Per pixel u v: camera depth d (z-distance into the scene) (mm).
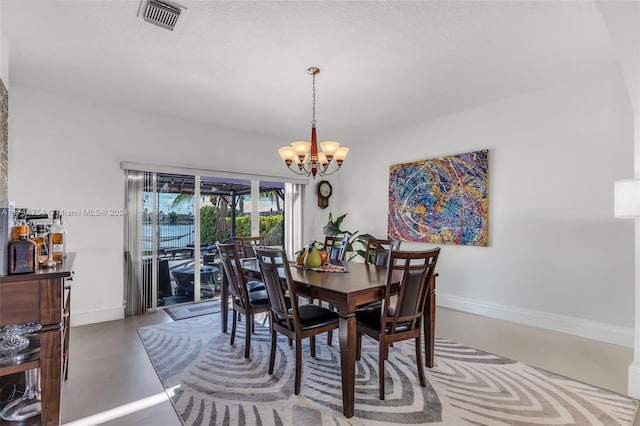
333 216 5852
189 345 2932
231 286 2939
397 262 4332
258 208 5062
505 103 3627
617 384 2213
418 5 1997
